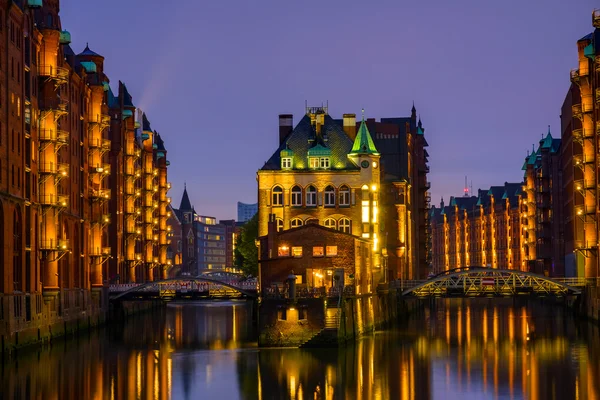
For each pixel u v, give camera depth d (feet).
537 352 290.76
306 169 383.65
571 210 501.97
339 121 452.35
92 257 393.29
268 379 235.61
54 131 322.55
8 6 283.38
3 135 277.85
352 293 312.91
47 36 325.21
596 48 381.60
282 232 314.76
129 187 508.12
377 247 383.65
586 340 325.21
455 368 255.91
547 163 591.37
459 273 388.78
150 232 581.94
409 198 499.92
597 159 387.96
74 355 285.43
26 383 229.86
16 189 290.97
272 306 289.94
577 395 213.66
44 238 319.88
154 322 449.89
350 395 216.13
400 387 225.97
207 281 402.31
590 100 401.70
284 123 415.44
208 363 266.57
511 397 212.84
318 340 290.15
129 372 249.55
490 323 422.82
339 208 382.63
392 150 495.41
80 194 379.35
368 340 324.60
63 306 343.26
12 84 289.33
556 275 571.28
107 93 457.27
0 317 269.64
